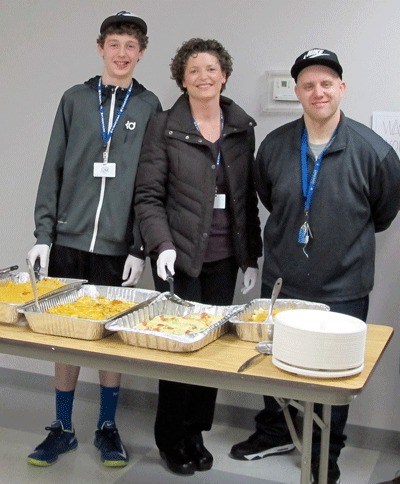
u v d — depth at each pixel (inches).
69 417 122.8
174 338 77.2
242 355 78.5
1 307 87.9
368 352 80.2
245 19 123.7
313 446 113.7
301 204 103.1
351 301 104.6
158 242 104.5
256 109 125.5
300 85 100.3
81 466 118.3
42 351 81.7
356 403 126.7
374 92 118.2
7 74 140.1
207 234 107.2
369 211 104.2
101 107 114.2
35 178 141.6
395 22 115.5
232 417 135.1
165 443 117.2
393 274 120.7
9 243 145.7
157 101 117.9
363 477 116.0
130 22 111.9
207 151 106.7
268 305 91.7
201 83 104.7
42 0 135.4
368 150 101.2
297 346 70.8
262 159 108.0
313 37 120.4
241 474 116.3
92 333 82.2
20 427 132.1
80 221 115.3
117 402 128.9
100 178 114.2
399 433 124.6
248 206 114.3
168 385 113.3
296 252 104.3
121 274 118.8
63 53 135.5
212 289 113.0
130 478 114.5
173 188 108.6
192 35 127.3
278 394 71.6
